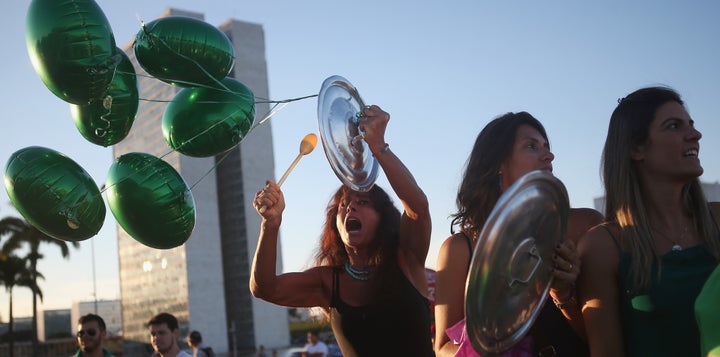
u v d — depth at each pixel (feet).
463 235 9.12
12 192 10.76
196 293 373.20
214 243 384.68
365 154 11.85
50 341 301.02
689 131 8.26
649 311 7.75
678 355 7.63
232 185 419.74
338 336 11.66
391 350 11.26
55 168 10.82
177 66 11.62
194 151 12.14
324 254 12.36
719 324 6.35
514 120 9.41
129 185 11.23
